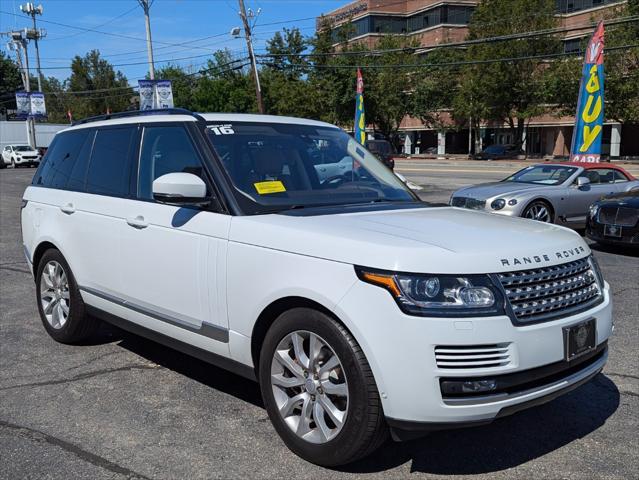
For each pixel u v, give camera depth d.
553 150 57.75
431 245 3.12
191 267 3.96
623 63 40.72
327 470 3.38
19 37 51.12
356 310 3.05
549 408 4.21
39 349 5.39
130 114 4.95
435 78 56.00
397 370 2.96
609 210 10.04
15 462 3.46
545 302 3.19
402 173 33.50
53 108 105.88
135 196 4.53
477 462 3.49
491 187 12.28
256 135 4.38
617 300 7.06
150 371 4.87
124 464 3.45
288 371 3.52
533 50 47.78
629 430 3.88
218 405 4.23
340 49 59.09
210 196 3.95
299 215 3.75
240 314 3.65
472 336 2.94
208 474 3.34
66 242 5.14
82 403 4.26
